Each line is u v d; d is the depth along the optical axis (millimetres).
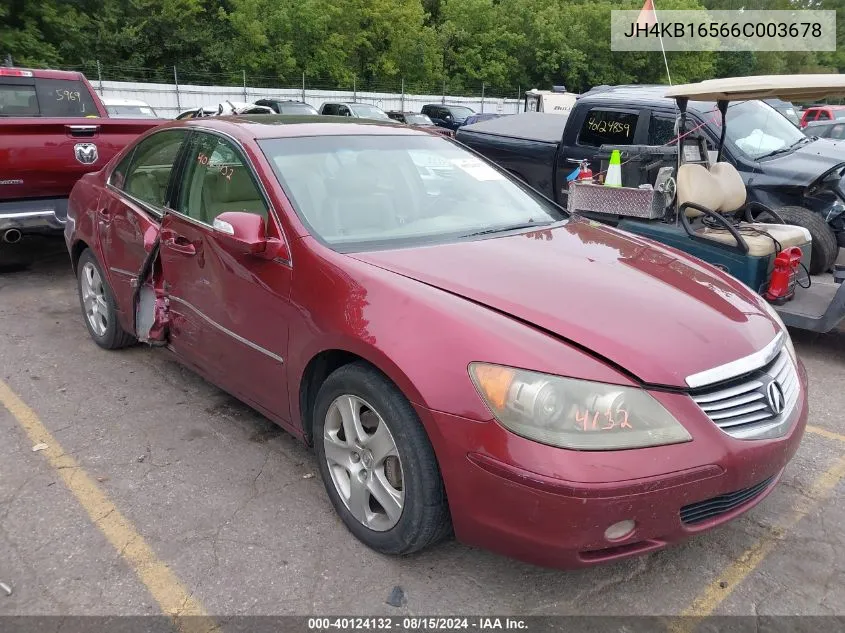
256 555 2730
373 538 2695
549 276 2744
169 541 2805
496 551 2336
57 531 2852
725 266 4906
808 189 6555
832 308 4598
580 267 2889
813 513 3100
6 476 3248
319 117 4020
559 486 2100
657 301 2625
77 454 3459
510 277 2709
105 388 4219
